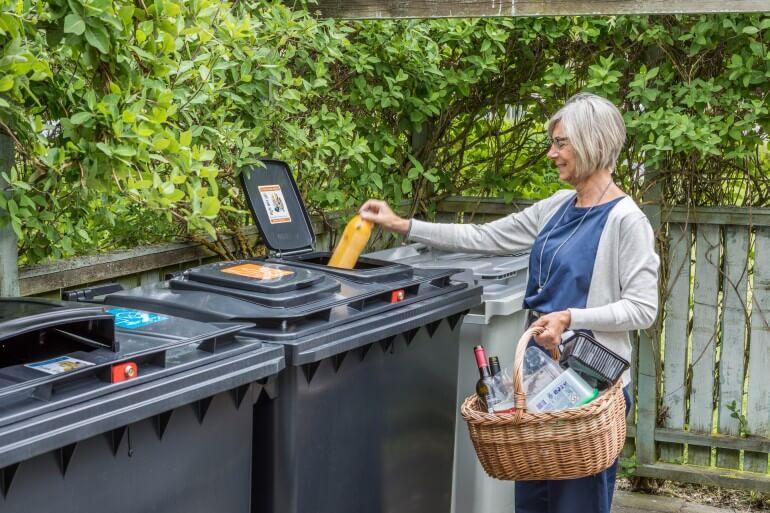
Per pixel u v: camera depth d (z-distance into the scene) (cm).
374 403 288
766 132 420
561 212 300
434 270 324
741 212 439
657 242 454
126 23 236
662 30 419
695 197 451
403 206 494
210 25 306
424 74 438
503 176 496
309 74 402
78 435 188
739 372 453
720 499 468
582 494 284
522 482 306
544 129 484
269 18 355
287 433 256
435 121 488
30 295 294
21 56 217
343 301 272
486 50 439
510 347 366
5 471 183
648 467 467
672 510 455
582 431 252
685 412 468
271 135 379
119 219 356
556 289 290
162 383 208
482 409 276
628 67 450
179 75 290
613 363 272
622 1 372
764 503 461
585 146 281
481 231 335
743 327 449
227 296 267
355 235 332
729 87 423
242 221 411
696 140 417
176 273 293
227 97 340
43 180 270
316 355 249
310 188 422
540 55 467
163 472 219
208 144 330
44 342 222
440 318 307
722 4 365
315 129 398
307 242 349
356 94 426
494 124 491
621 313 273
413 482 316
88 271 317
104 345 212
